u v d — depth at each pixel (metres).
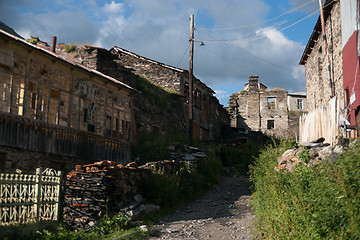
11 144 11.38
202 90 31.42
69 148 13.85
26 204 7.86
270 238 6.76
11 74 11.80
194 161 16.64
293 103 43.12
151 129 22.23
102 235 8.91
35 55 12.80
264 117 42.72
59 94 13.75
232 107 43.50
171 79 27.53
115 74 20.97
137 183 11.70
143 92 22.66
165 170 13.53
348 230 5.59
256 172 13.52
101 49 19.86
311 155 10.09
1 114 11.16
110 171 10.32
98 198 9.86
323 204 6.47
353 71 12.98
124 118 17.91
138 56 28.30
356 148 7.76
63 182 10.25
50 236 7.96
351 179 6.59
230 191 15.22
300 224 6.53
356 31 12.77
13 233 7.34
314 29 19.25
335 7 15.96
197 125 29.22
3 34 11.38
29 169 12.07
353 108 12.80
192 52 22.91
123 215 9.98
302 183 8.27
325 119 10.74
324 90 18.08
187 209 12.28
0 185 7.24
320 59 19.66
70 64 14.11
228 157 20.66
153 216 10.80
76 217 9.80
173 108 25.95
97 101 15.93
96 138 15.50
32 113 12.49
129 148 17.91
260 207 10.12
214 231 9.45
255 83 43.81
